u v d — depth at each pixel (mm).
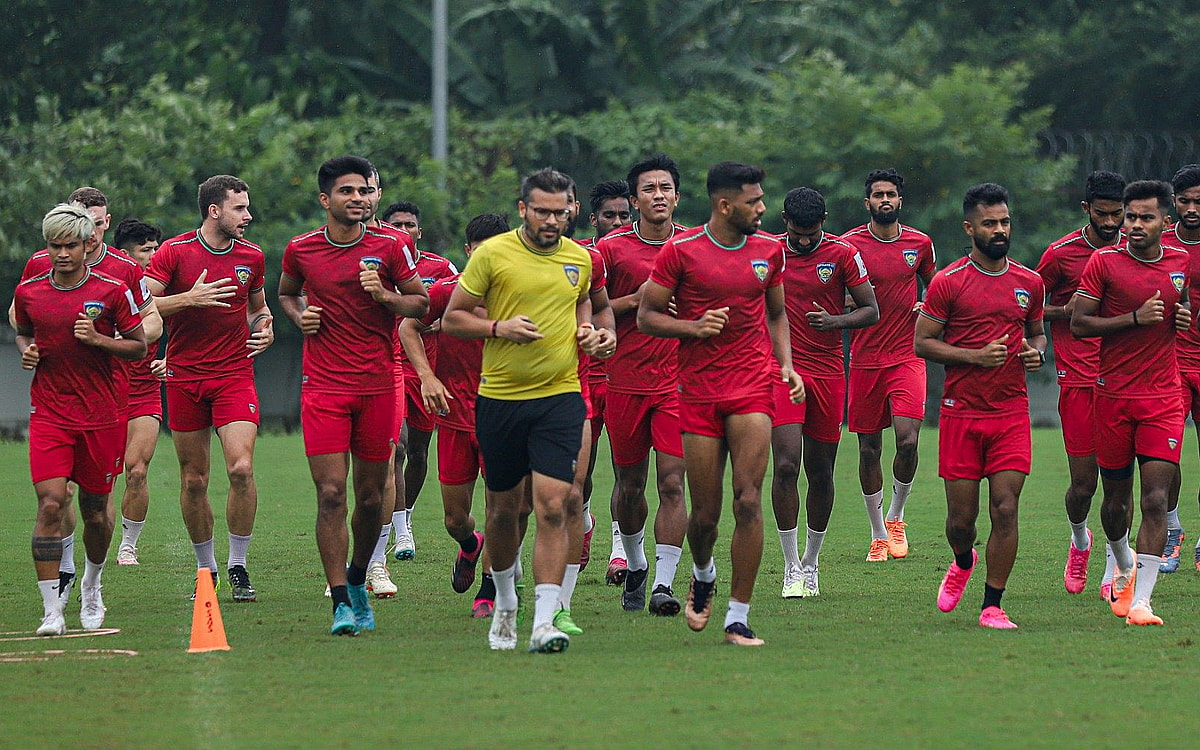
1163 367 31625
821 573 39094
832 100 99188
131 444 41031
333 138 98188
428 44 110875
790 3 118812
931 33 122812
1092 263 32375
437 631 30391
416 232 42375
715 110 108000
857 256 36812
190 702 23359
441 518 51906
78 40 111500
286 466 69688
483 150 102312
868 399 41969
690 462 28422
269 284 91062
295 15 114875
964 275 30562
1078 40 117000
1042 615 32062
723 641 28688
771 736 20891
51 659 27297
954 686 24219
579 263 27484
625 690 23969
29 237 88688
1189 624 30562
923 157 98312
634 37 112562
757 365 28172
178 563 41688
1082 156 106625
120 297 30859
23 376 90062
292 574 39500
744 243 28266
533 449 27250
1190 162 100000
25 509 54250
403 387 38906
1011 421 30453
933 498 56719
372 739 20828
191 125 94062
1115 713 22266
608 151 101375
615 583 37219
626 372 32750
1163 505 30969
